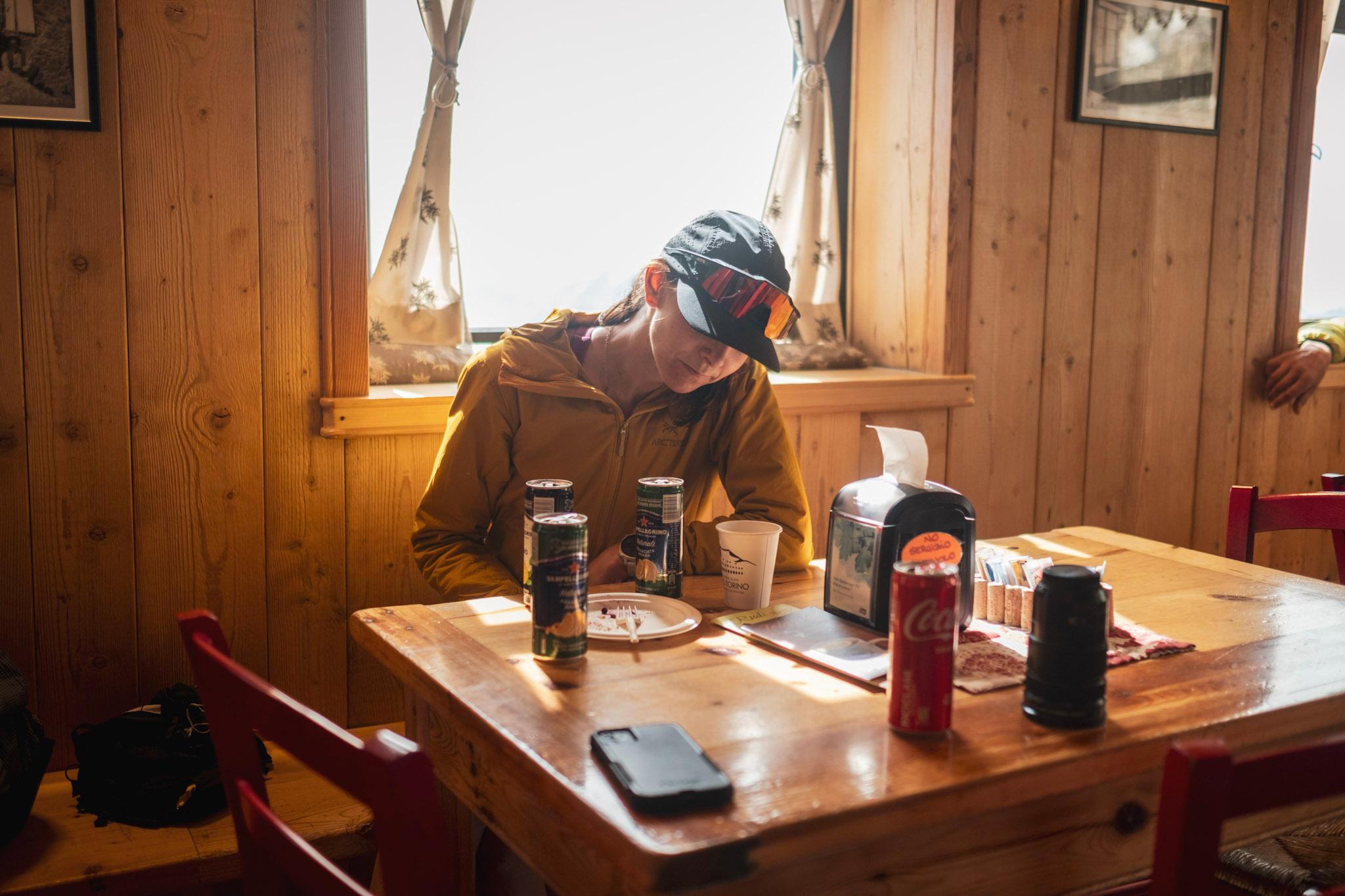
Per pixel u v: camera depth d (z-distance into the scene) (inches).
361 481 86.4
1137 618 59.7
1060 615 44.3
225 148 79.7
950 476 111.8
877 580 55.7
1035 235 112.3
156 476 80.7
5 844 68.8
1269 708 46.7
